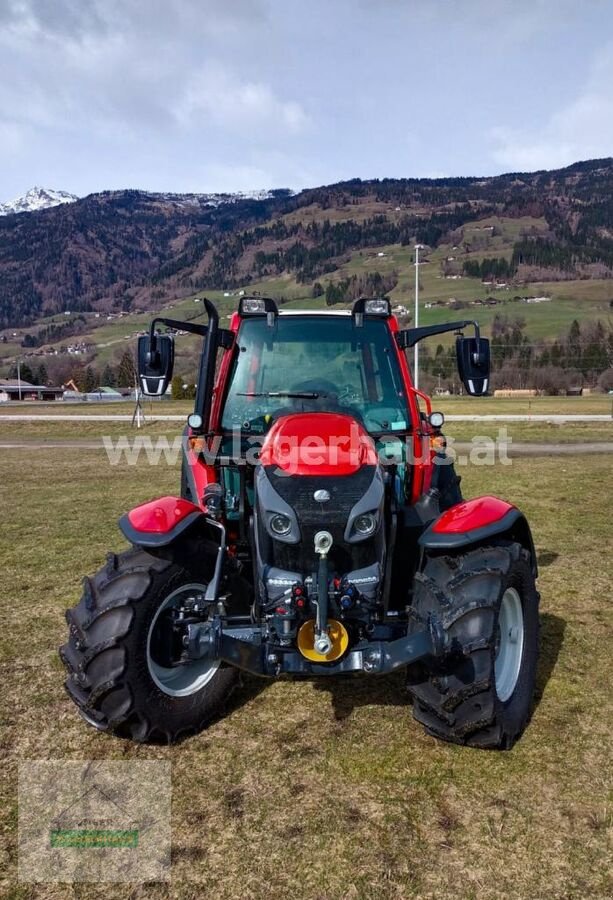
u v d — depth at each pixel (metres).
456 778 2.91
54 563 6.48
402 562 3.58
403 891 2.29
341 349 4.15
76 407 42.72
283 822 2.65
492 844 2.50
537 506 8.92
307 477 3.00
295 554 2.95
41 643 4.50
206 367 3.72
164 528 3.09
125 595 3.02
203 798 2.81
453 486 4.54
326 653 2.82
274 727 3.37
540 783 2.86
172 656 3.18
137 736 3.10
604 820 2.62
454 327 4.05
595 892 2.27
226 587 3.39
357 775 2.95
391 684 3.82
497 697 2.96
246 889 2.32
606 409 32.31
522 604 3.38
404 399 4.04
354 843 2.52
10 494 10.71
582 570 5.94
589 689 3.70
